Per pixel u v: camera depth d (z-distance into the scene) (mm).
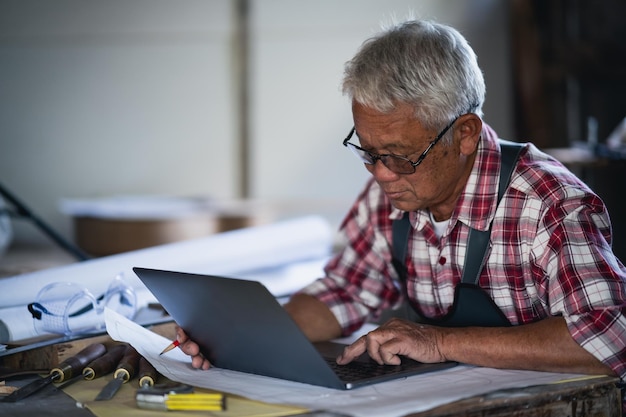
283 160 6219
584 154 3891
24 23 6129
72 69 6176
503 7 6012
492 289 2082
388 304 2412
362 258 2379
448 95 1889
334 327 2326
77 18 6141
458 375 1872
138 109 6211
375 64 1872
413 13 2123
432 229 2145
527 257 2021
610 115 5855
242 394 1754
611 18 5809
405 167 1925
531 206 2014
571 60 5836
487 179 2061
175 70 6191
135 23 6160
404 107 1868
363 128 1912
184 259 3131
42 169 6234
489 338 1902
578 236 1934
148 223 4402
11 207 4703
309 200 6098
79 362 1999
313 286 2391
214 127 6215
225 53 6176
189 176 6246
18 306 2412
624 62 5824
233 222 4723
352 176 6188
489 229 2059
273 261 3576
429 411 1638
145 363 1979
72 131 6215
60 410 1744
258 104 6207
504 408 1691
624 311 1856
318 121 6176
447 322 2170
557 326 1873
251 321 1783
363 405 1658
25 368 2150
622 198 5348
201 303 1862
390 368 1902
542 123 5848
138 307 2654
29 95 6180
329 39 6125
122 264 2822
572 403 1756
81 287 2354
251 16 6141
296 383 1841
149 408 1728
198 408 1697
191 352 1982
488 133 2113
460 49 1940
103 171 6250
